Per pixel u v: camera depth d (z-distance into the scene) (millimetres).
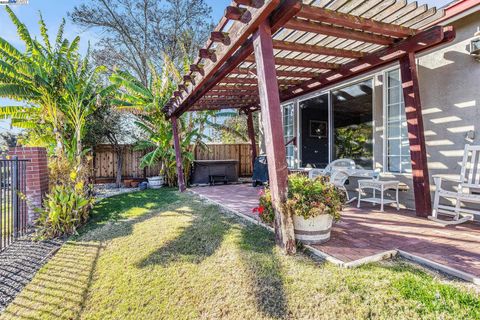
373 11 3240
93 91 8250
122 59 14859
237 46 3326
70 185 4801
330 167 5762
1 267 3119
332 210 2877
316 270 2395
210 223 4086
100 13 13547
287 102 8133
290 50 4008
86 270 2885
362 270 2350
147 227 4117
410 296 1934
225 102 8070
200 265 2734
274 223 3006
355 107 5891
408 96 4051
